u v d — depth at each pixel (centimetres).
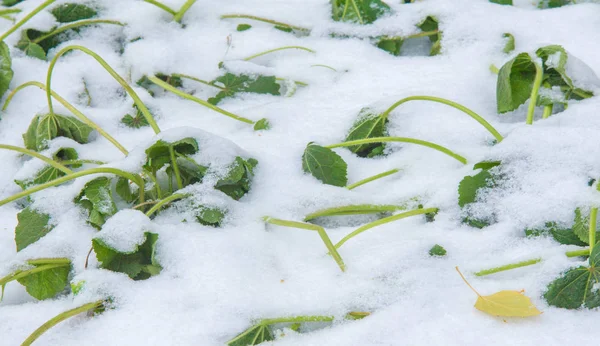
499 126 139
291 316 124
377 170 138
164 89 152
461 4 154
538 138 132
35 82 146
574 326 121
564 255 125
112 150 143
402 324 122
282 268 129
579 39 150
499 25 152
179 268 128
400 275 126
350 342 122
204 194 132
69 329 125
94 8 157
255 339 123
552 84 142
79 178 134
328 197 134
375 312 124
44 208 133
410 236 131
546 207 129
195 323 124
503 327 121
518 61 140
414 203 134
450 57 150
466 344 121
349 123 142
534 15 154
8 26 156
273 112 144
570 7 154
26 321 126
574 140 131
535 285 124
